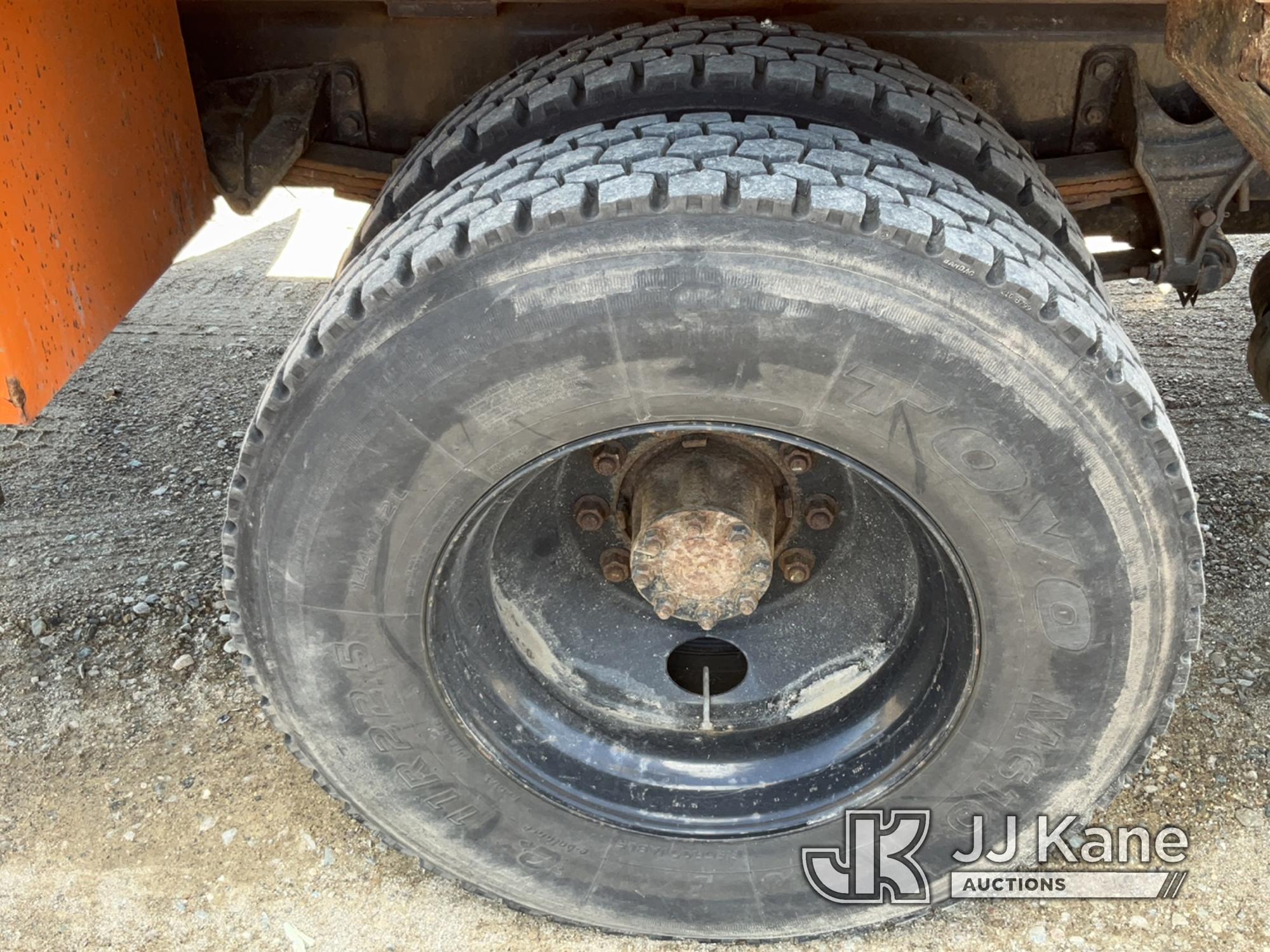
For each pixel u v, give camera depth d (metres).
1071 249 2.13
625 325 1.66
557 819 2.18
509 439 1.78
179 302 5.14
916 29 2.46
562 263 1.64
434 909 2.51
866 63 2.14
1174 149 2.51
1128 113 2.51
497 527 2.12
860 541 2.24
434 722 2.08
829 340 1.64
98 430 4.23
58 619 3.30
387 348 1.72
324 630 1.96
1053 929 2.43
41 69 1.87
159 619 3.31
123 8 2.19
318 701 2.05
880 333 1.63
